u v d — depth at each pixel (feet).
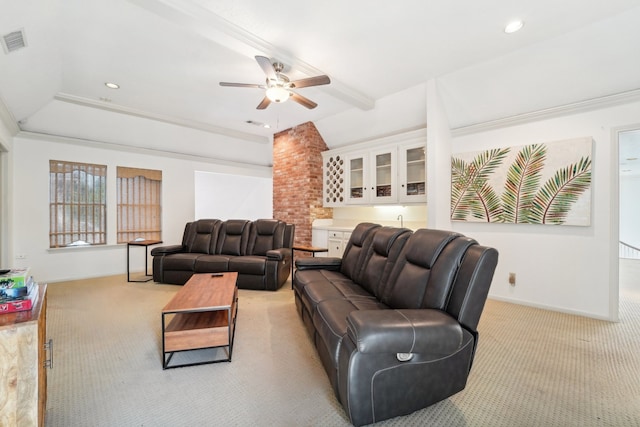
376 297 7.60
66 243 15.19
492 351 7.48
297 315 10.16
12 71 8.99
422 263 6.23
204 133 19.17
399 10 7.55
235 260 13.57
